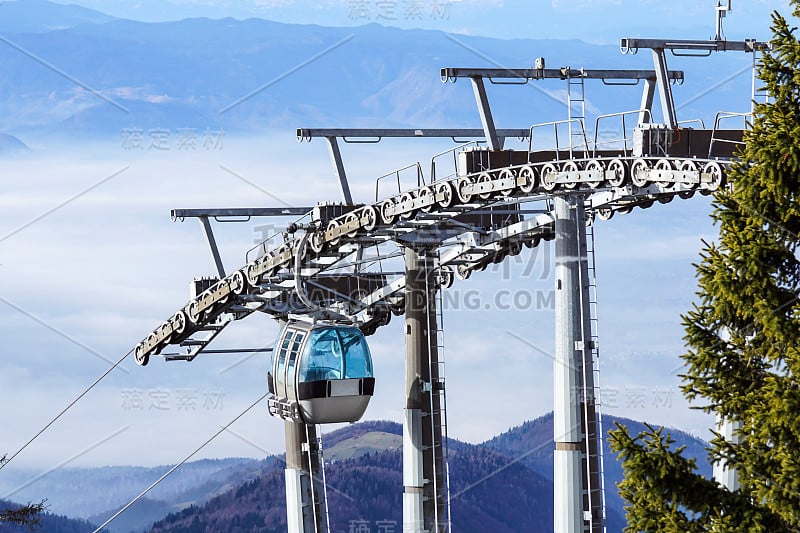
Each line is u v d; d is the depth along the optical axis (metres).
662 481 43.00
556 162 58.97
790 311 42.09
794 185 41.75
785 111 42.66
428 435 83.44
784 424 40.88
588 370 64.00
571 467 63.34
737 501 43.03
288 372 77.06
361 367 76.75
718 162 50.62
